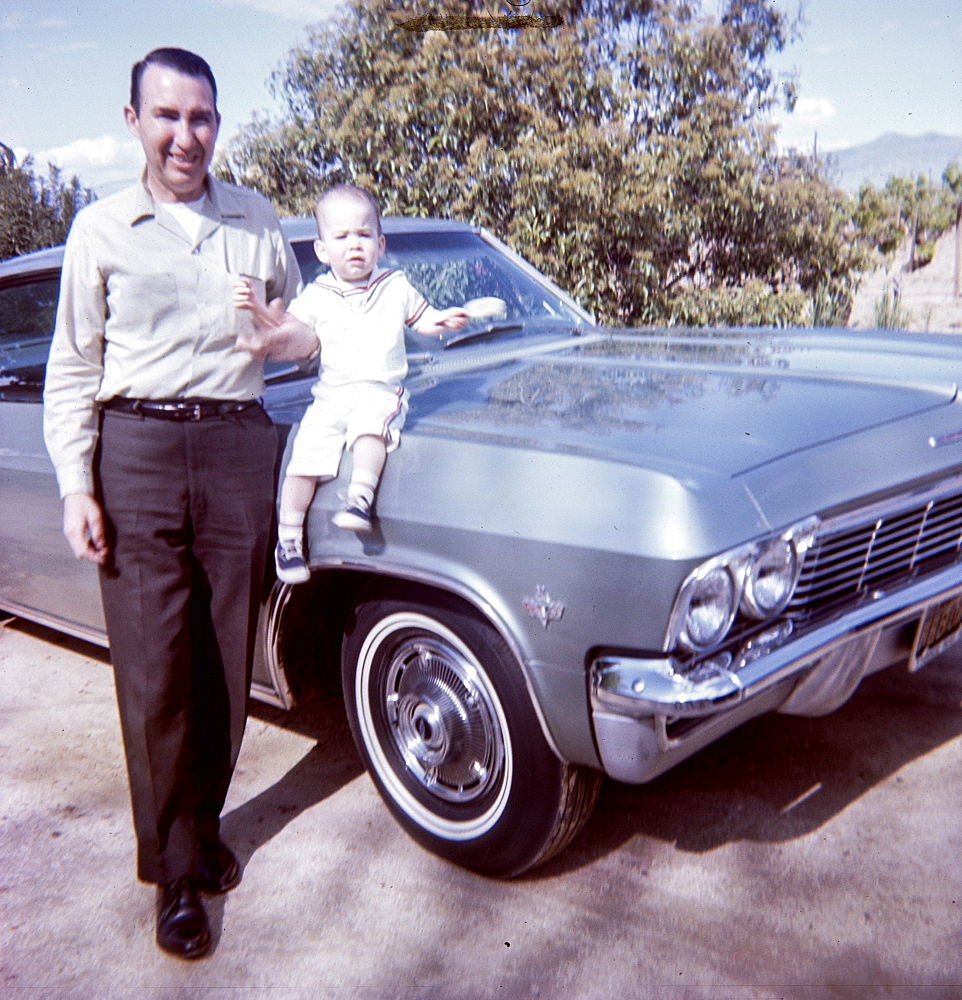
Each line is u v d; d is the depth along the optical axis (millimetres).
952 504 2592
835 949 2273
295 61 9727
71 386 2305
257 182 9977
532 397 2703
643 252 8867
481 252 3922
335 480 2492
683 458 2168
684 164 9039
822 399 2611
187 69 2139
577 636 2127
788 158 9883
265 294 2480
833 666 2375
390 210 9242
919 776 2926
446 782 2635
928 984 2148
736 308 9133
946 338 3385
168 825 2469
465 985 2260
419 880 2650
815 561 2244
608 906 2480
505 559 2209
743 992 2164
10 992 2342
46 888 2729
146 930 2541
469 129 9172
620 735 2135
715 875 2566
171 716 2430
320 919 2527
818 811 2801
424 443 2381
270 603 2732
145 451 2305
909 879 2490
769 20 9539
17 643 4477
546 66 9234
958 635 2801
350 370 2426
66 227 8961
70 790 3217
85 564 3385
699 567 1999
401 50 9484
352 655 2691
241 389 2379
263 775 3236
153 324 2248
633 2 9422
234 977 2348
